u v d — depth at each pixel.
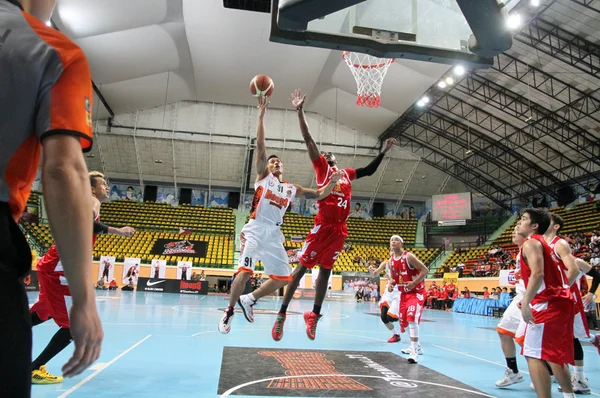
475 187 31.78
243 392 3.73
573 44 16.75
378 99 15.83
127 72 22.67
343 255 29.27
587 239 20.39
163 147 28.89
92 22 17.50
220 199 32.31
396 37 3.05
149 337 6.79
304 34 2.97
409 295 6.24
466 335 9.59
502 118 23.78
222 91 27.61
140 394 3.57
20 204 1.00
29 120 1.00
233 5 16.78
